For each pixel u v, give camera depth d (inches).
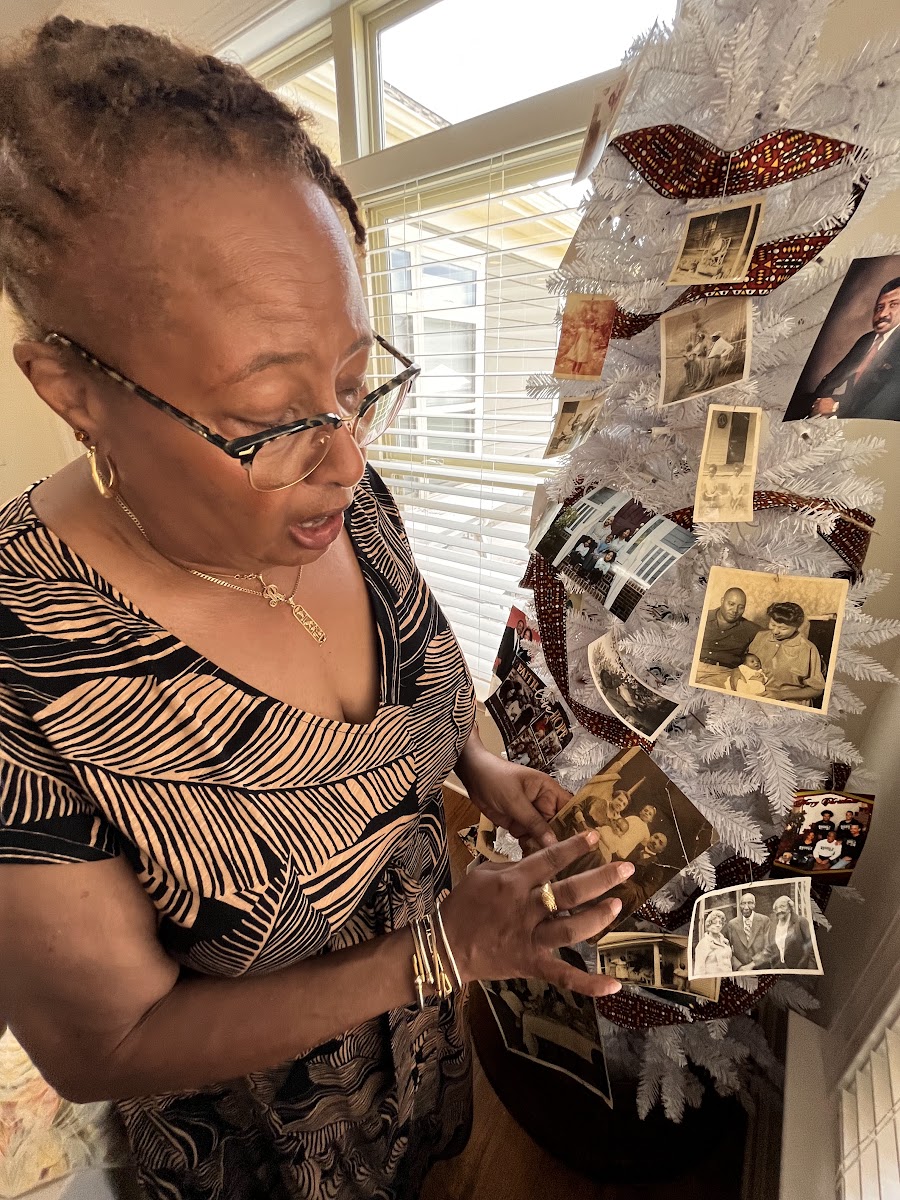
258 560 16.8
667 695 28.0
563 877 26.4
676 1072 33.9
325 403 14.7
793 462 24.4
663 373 25.3
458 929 19.2
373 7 53.1
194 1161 28.4
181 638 17.5
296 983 18.9
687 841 25.0
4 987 15.5
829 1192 26.0
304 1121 26.1
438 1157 38.2
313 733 19.1
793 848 26.8
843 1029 31.9
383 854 22.3
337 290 13.7
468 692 27.4
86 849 15.7
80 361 13.7
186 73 12.7
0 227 12.7
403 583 24.7
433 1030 31.7
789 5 20.6
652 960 29.8
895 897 29.9
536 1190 39.1
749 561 26.4
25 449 95.0
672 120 24.0
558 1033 34.4
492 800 31.7
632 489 28.2
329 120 62.9
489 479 60.1
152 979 17.6
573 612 32.3
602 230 27.0
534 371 54.6
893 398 22.2
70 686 15.8
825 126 21.3
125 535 17.1
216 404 13.4
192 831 17.0
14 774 15.1
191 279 12.3
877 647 36.9
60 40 12.5
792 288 24.0
